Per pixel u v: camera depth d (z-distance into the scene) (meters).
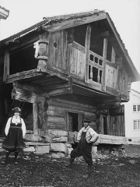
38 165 8.29
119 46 13.98
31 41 10.80
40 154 10.57
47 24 10.22
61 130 12.48
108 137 13.82
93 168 8.51
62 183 6.59
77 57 11.72
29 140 10.98
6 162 8.01
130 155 15.03
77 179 7.11
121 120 15.33
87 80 12.10
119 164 10.62
